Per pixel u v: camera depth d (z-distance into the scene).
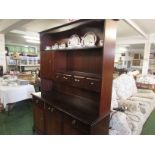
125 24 3.44
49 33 2.26
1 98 2.95
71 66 2.20
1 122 2.64
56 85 2.49
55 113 1.79
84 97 2.04
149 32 4.37
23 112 3.14
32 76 4.53
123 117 1.94
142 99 2.93
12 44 6.73
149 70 5.23
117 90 2.66
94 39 1.66
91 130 1.38
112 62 1.60
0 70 4.21
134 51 7.56
